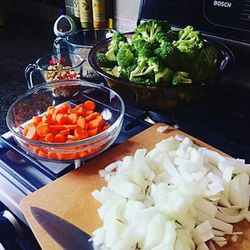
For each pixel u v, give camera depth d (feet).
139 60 2.55
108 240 1.78
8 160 2.36
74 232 1.87
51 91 2.91
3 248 2.17
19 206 2.06
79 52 3.32
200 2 2.91
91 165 2.30
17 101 2.71
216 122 2.64
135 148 2.42
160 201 1.92
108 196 2.03
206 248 1.77
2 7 4.88
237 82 2.95
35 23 4.89
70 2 4.19
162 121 2.69
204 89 2.51
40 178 2.24
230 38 2.85
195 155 2.18
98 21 3.81
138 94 2.51
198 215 1.89
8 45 4.34
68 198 2.07
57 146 2.19
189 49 2.57
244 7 2.72
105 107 2.76
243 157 2.31
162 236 1.76
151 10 3.17
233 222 1.92
